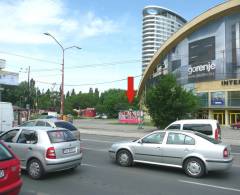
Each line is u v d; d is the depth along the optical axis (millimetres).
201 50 71000
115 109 110688
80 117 113250
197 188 9125
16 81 51594
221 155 10406
